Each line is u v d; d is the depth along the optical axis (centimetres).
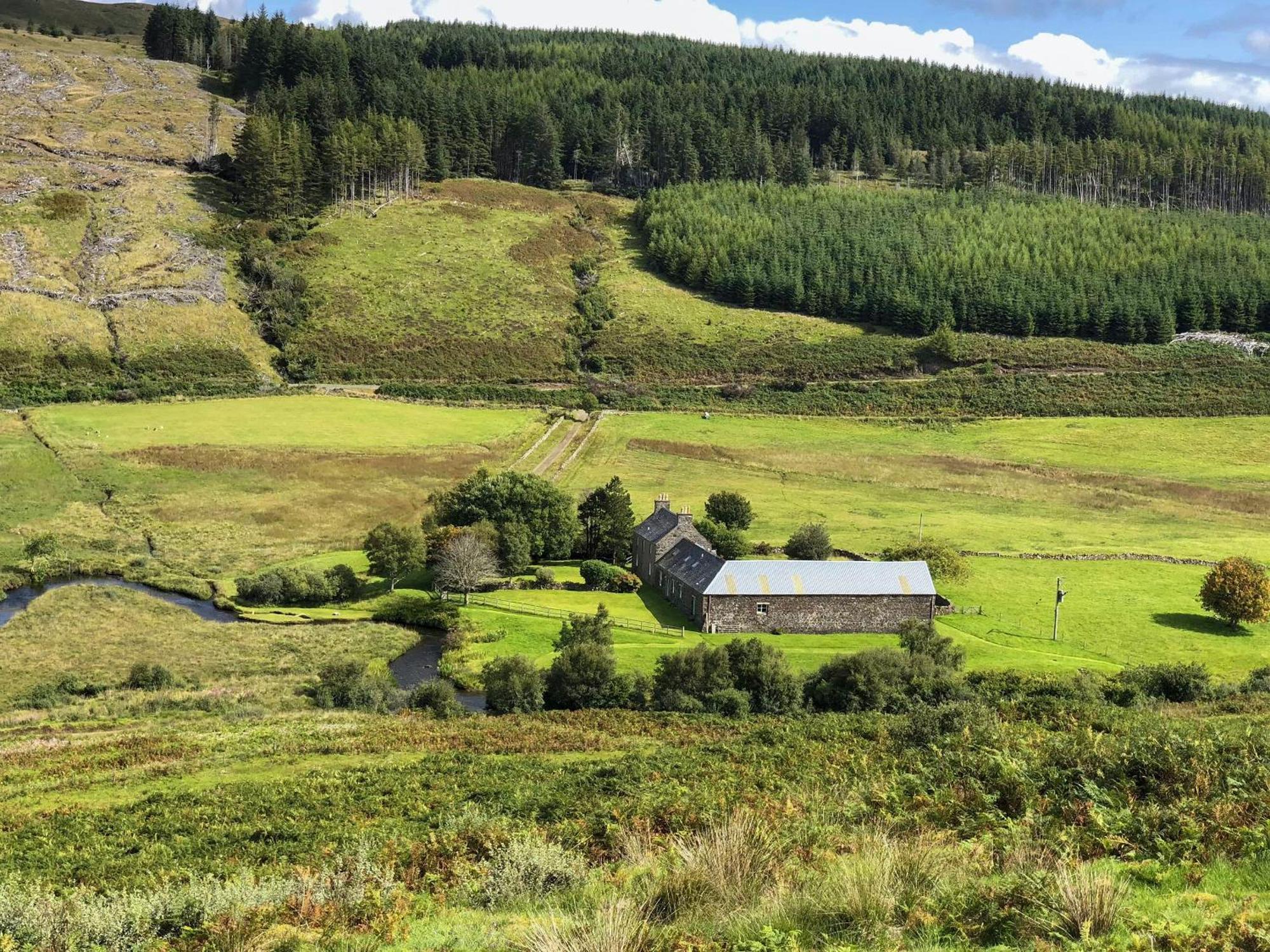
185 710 6569
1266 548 11781
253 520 11444
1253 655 8219
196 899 2595
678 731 5794
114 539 10638
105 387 15800
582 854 2703
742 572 8812
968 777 2953
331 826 3912
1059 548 11538
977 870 2072
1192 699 6688
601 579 9962
